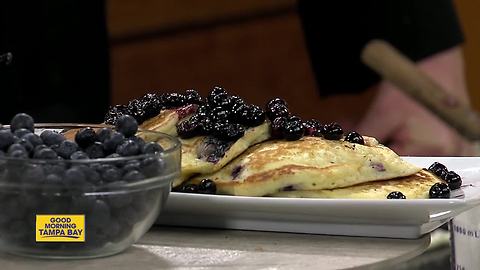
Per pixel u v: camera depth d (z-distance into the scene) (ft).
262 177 3.10
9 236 2.73
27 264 2.75
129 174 2.71
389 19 6.33
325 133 3.31
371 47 6.37
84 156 2.74
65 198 2.68
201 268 2.76
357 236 3.09
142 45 6.43
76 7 5.63
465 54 6.60
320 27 6.39
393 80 6.45
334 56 6.44
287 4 6.42
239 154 3.23
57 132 2.89
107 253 2.82
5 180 2.66
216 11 6.44
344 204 2.95
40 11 5.52
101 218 2.72
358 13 6.30
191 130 3.24
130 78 6.46
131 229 2.79
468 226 3.43
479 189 3.34
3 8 5.43
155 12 6.40
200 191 3.14
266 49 6.49
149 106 3.34
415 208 2.93
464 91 6.59
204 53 6.48
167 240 3.03
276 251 2.93
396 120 6.51
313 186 3.12
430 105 6.51
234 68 6.52
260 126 3.28
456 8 6.51
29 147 2.74
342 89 6.49
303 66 6.48
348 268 2.79
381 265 2.86
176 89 6.49
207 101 3.34
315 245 3.00
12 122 2.86
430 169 3.48
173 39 6.45
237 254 2.89
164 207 3.01
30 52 5.57
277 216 3.06
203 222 3.15
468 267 3.45
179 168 2.89
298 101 6.55
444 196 3.19
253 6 6.45
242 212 3.06
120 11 6.36
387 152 3.32
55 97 5.69
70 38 5.66
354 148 3.26
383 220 3.02
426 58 6.45
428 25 6.40
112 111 3.36
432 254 4.15
